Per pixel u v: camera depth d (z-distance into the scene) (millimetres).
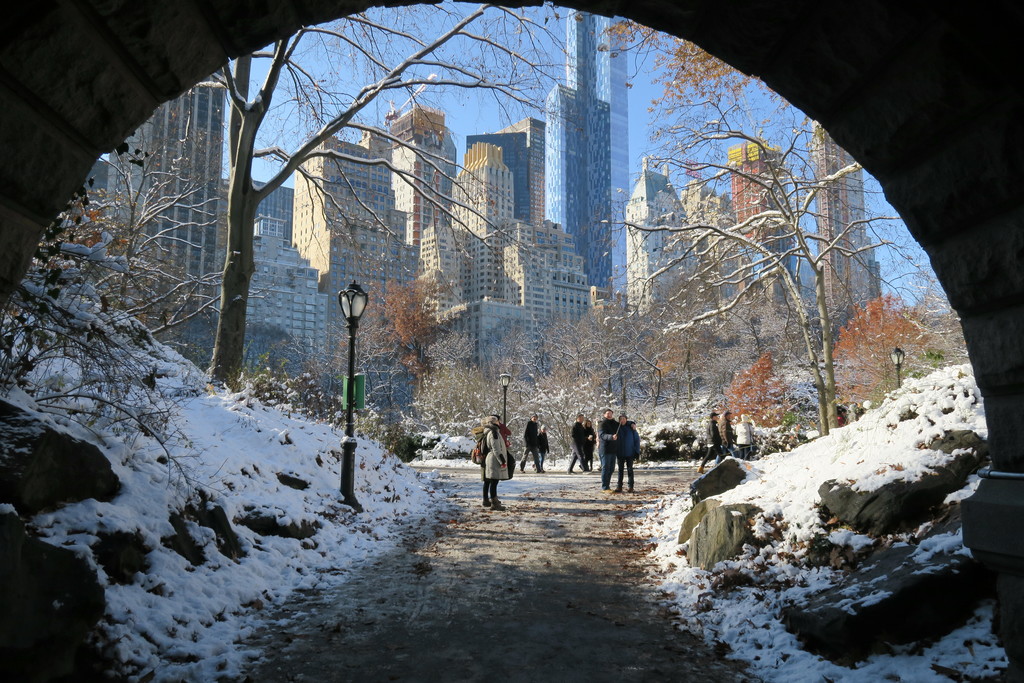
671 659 4938
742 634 5387
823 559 5969
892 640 4566
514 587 7047
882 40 3049
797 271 24219
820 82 3459
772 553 6492
